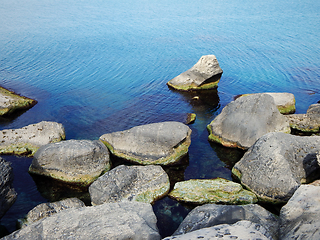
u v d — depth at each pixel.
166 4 60.72
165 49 30.94
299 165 11.19
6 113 18.00
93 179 12.15
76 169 12.21
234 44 32.25
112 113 18.19
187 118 17.50
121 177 11.23
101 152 12.76
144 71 25.17
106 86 22.28
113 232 7.90
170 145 13.53
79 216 8.55
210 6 57.19
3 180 9.95
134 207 9.10
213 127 15.39
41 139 14.45
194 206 10.70
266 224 8.84
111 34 36.78
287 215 8.42
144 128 13.89
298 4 56.12
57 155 12.32
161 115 17.95
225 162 13.50
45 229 8.06
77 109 18.77
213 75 21.11
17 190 11.77
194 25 41.22
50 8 55.75
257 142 12.34
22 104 18.84
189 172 12.88
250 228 7.40
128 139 13.83
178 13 50.22
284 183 10.48
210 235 7.09
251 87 21.84
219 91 21.48
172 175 12.71
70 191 11.73
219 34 36.38
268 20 43.31
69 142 12.81
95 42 33.44
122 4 61.34
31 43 32.66
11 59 27.64
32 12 51.09
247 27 39.47
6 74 24.17
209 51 30.00
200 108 18.91
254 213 9.40
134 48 31.30
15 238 7.79
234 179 12.31
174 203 10.88
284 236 8.04
